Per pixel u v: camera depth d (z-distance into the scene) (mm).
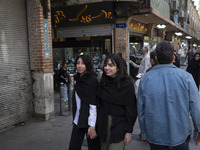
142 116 2182
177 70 2109
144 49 5379
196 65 7688
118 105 2477
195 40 41156
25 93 5457
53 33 11133
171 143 2000
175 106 2020
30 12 5352
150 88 2104
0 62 4785
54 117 5766
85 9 9742
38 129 4934
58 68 10922
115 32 9938
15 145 4145
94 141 2818
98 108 2629
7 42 4945
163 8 12156
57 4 10211
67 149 3941
